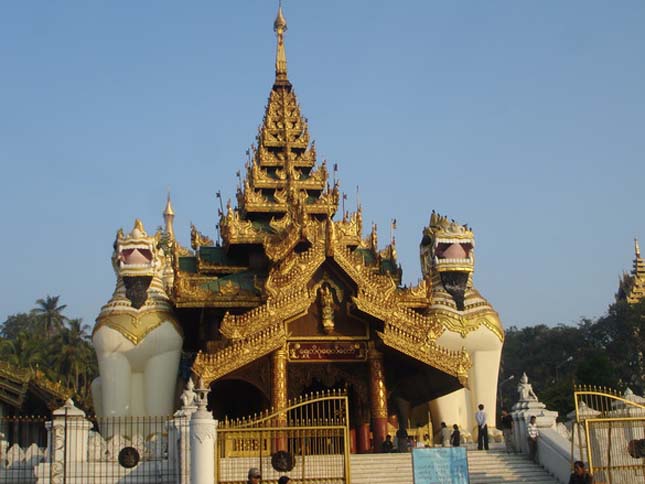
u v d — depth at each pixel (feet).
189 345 156.25
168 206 197.06
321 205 164.66
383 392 124.06
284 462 82.12
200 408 79.41
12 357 282.56
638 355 251.80
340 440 95.76
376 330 125.49
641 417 88.17
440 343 137.28
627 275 286.87
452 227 142.20
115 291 137.69
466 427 136.56
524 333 341.41
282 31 188.03
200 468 77.10
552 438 98.43
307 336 124.67
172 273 152.66
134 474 89.97
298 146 174.50
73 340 310.45
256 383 122.01
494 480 94.68
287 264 129.70
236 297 137.69
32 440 180.55
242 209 167.32
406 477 95.35
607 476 86.28
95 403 146.61
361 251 164.76
